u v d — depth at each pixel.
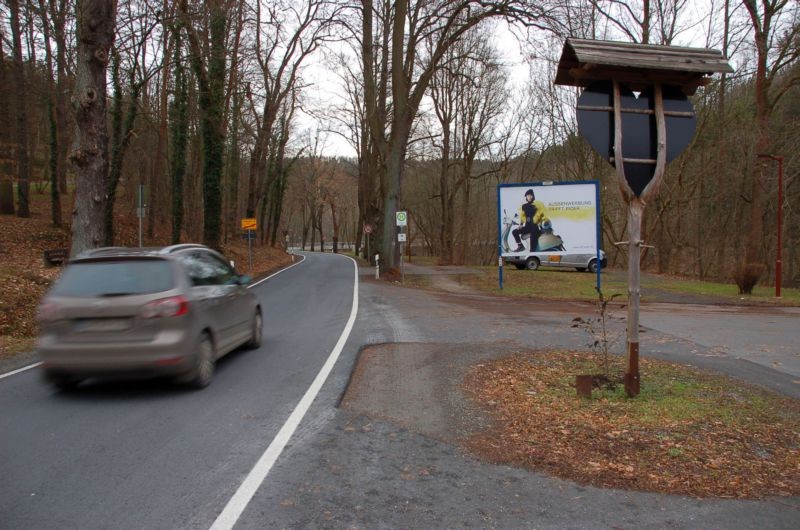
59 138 32.28
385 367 8.06
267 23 23.03
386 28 29.42
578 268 33.41
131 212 39.38
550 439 5.15
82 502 3.90
